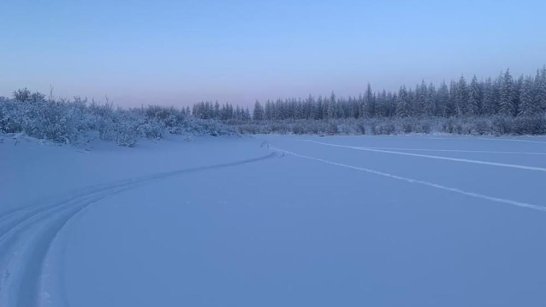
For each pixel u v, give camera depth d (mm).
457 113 96188
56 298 5742
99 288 6129
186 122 43062
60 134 21391
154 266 7078
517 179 16406
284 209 11570
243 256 7582
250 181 16984
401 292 5941
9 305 5465
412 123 68188
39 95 27922
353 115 125938
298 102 139750
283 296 5863
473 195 13227
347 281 6371
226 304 5621
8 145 16500
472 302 5594
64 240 8516
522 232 8938
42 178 14055
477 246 8008
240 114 144000
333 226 9656
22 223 9586
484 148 32469
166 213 11094
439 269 6824
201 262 7273
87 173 16328
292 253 7734
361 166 22000
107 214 10930
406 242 8336
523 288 6023
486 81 90688
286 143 44656
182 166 21625
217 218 10523
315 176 18375
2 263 7023
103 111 31625
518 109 81625
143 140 29719
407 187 15008
